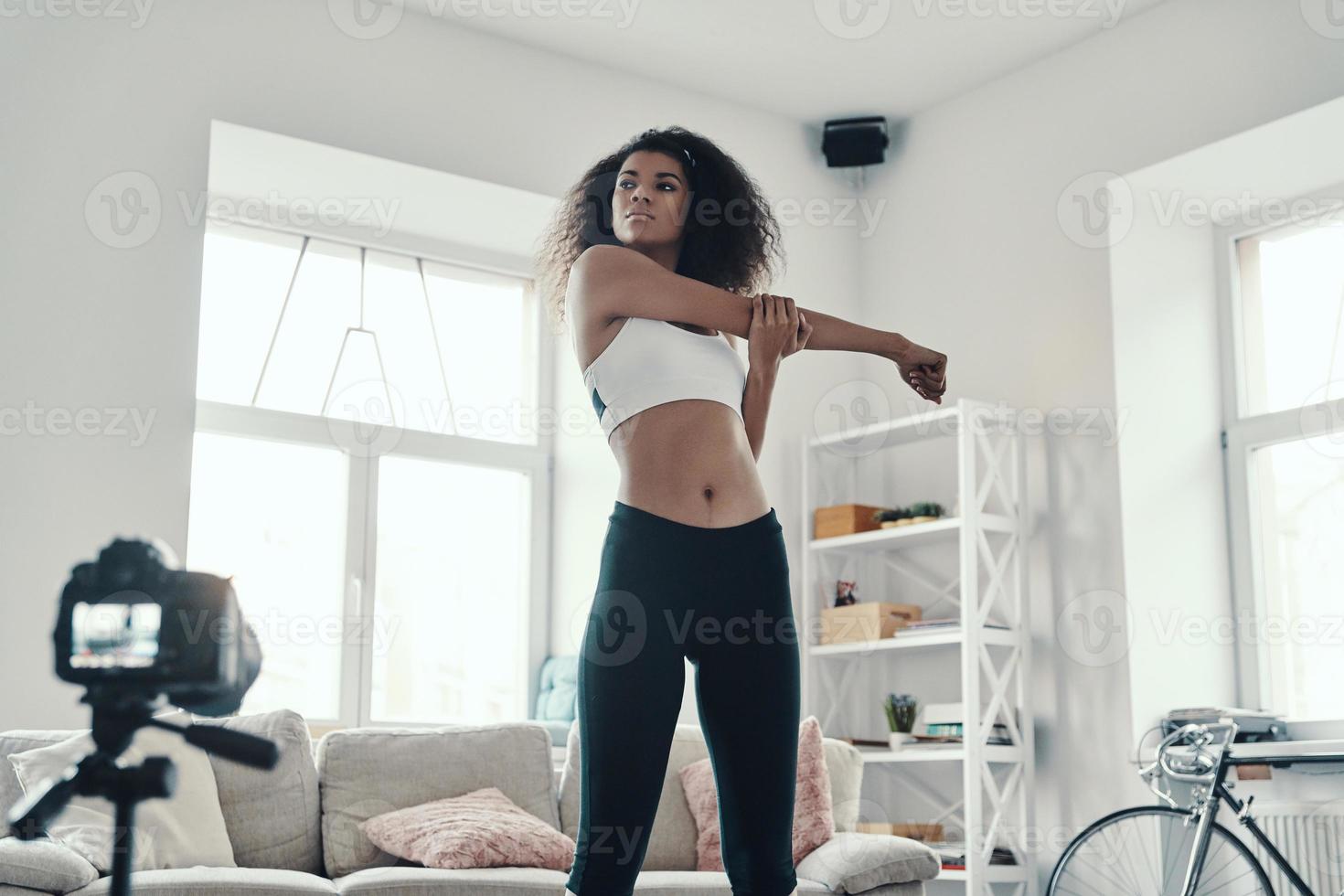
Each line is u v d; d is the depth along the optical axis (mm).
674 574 1521
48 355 3621
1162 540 4273
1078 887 4137
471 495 4895
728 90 4961
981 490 4348
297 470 4574
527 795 3648
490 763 3648
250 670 1172
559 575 4918
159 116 3881
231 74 4016
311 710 4445
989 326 4742
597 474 4867
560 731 4484
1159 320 4426
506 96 4520
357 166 4281
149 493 3678
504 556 4926
